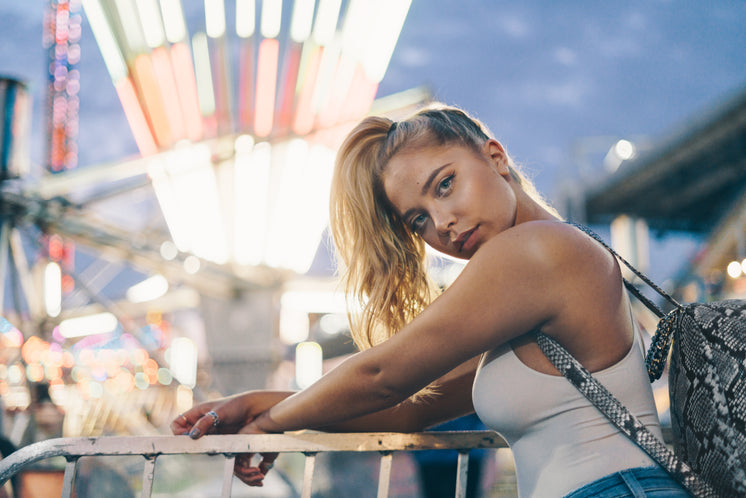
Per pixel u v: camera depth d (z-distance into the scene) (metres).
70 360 7.51
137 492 3.58
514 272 1.09
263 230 11.18
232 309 13.09
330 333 12.48
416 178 1.22
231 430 1.47
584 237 1.14
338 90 10.06
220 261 11.52
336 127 10.00
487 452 2.88
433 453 2.84
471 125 1.28
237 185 10.51
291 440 1.40
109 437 1.40
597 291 1.11
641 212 14.82
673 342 1.18
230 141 9.68
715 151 12.44
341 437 1.43
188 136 9.49
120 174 8.54
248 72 9.88
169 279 11.60
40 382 6.80
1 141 6.64
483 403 1.21
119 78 9.48
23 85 6.74
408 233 1.42
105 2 9.17
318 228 11.57
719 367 1.06
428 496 2.81
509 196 1.21
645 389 1.17
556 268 1.09
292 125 9.96
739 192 12.49
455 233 1.20
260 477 1.46
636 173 13.53
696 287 12.42
